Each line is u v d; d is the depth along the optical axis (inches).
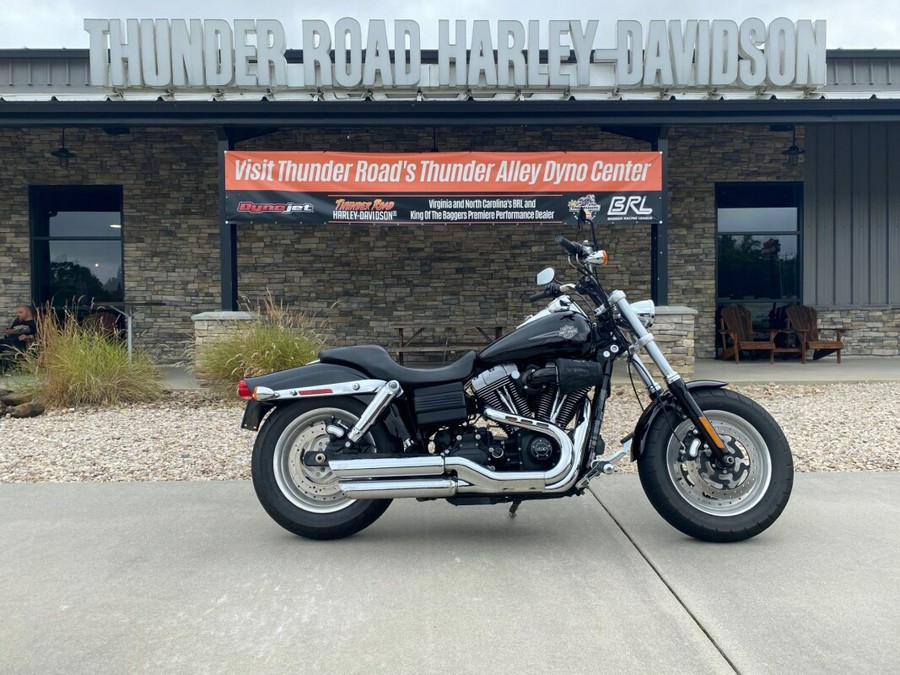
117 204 500.7
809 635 113.7
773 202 504.7
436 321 500.1
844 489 193.6
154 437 260.2
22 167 490.0
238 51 414.9
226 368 337.4
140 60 414.6
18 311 480.4
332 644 112.2
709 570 139.9
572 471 147.9
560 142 498.0
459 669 104.7
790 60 414.0
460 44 419.5
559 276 499.2
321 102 382.6
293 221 390.6
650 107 382.9
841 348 463.2
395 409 155.7
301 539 159.6
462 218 392.8
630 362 158.2
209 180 493.4
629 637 113.7
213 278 495.5
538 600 127.3
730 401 155.2
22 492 196.1
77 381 321.7
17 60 483.2
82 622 120.3
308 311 501.0
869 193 500.7
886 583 133.3
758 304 506.9
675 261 499.8
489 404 151.6
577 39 422.3
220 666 106.0
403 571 141.0
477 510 180.5
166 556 149.6
